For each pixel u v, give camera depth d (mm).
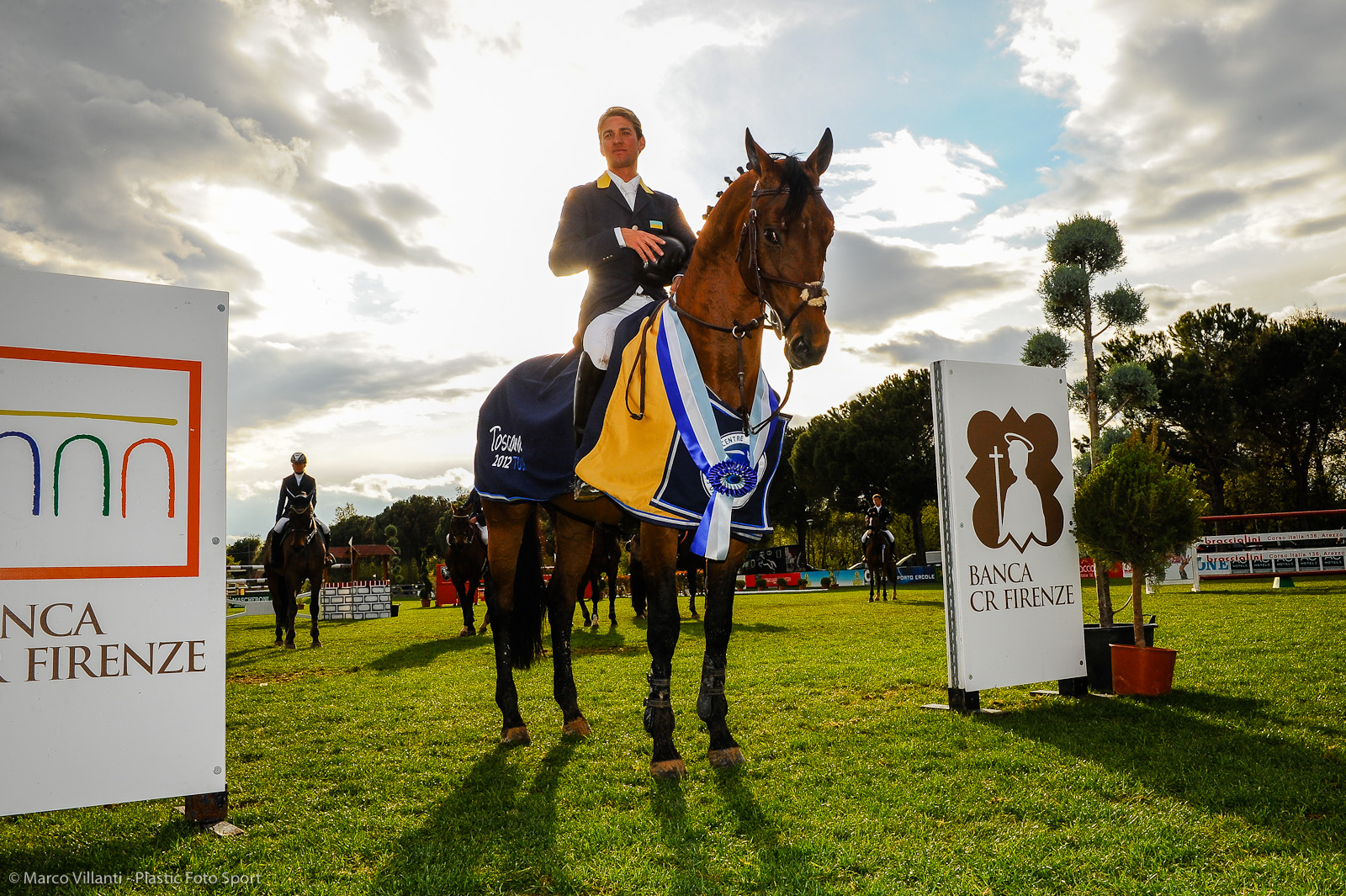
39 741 2820
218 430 3238
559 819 2949
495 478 4562
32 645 2836
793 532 46594
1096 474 5133
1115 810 2826
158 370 3139
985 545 4879
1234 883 2223
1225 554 16891
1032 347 7438
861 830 2725
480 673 7219
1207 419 29000
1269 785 3033
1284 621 8484
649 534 3576
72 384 2984
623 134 4328
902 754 3713
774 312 3375
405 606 31953
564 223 4234
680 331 3596
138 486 3062
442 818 3025
